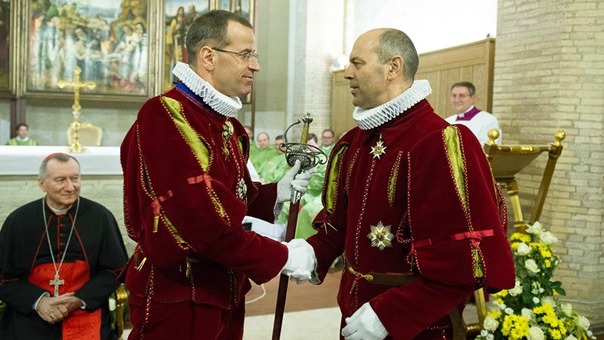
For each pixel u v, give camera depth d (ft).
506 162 15.57
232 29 6.93
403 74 6.99
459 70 25.59
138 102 36.81
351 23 36.94
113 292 11.72
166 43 36.86
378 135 7.20
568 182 17.46
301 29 36.81
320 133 36.73
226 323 7.54
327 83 36.76
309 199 25.12
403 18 32.94
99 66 35.40
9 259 11.19
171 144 6.57
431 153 6.50
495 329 12.19
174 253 6.49
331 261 8.01
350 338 6.63
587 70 17.12
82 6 34.91
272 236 22.94
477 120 19.58
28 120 36.22
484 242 6.29
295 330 15.99
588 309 17.39
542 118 17.95
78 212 11.71
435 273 6.32
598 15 16.94
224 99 6.95
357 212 7.18
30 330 10.91
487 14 27.50
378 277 6.98
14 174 15.20
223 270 7.22
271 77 41.57
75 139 17.49
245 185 7.69
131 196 7.00
